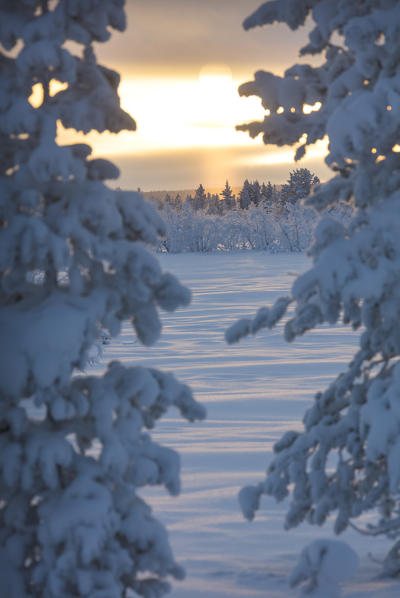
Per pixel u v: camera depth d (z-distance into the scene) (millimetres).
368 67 7508
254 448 16250
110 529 5758
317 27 8219
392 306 7484
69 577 5555
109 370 6281
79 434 6094
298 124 8922
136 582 6105
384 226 7453
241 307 56906
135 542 5984
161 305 6469
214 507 11664
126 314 6445
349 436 8008
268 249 168250
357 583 7938
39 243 5699
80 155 6328
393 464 7121
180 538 9922
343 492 8031
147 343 6469
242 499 8180
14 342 5727
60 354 5695
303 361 32562
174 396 6344
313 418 8352
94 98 6234
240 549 9406
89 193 6008
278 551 9328
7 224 5961
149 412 6457
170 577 7953
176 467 6238
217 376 29109
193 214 182875
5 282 6082
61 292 6125
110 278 6281
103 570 5684
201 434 18031
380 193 7863
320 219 7961
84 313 5891
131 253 6066
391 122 7262
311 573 7262
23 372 5684
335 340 39219
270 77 8836
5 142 6125
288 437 8461
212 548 9422
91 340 5898
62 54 5691
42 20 5781
